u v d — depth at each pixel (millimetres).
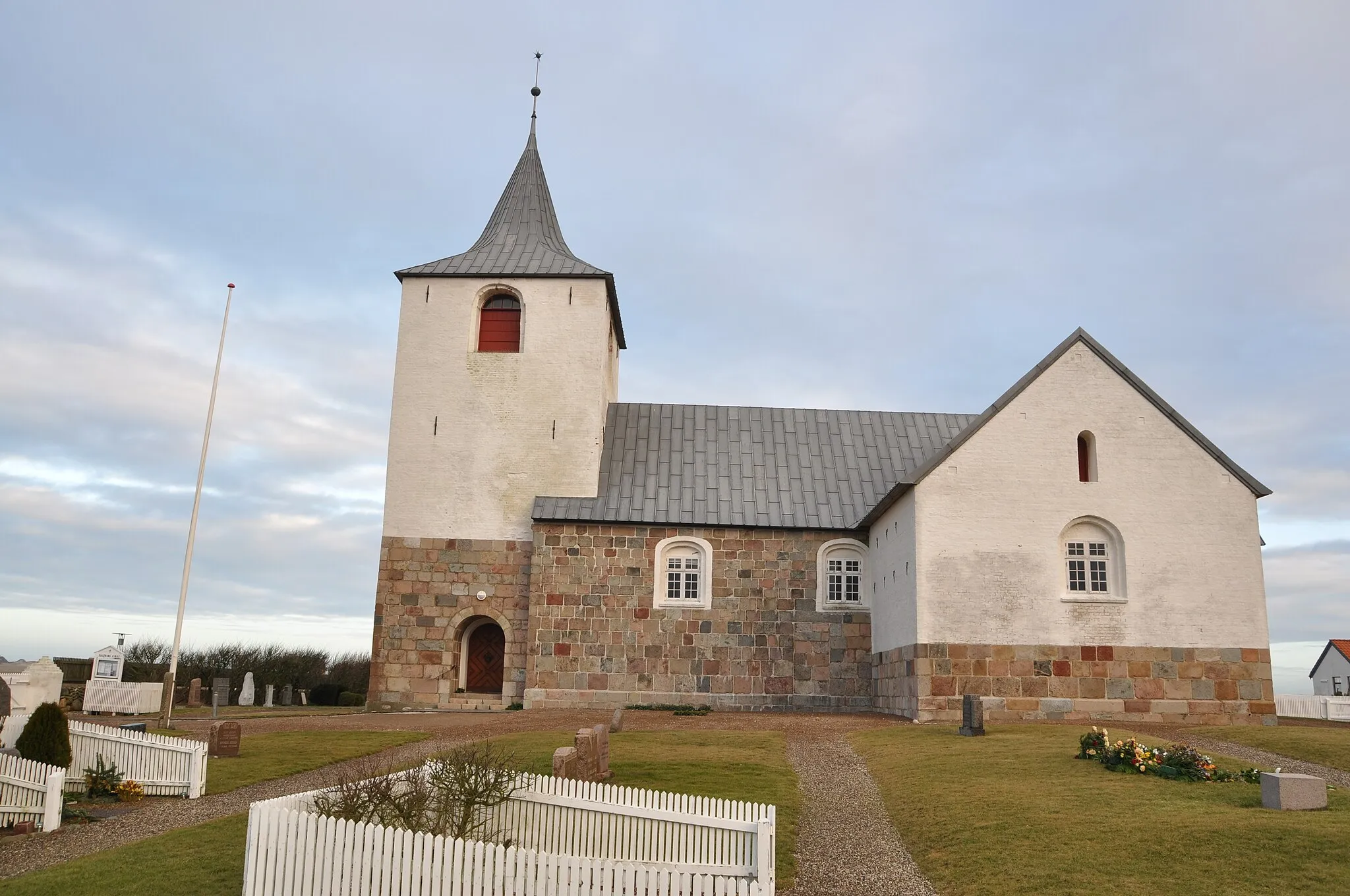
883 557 32656
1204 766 18125
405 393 36938
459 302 37656
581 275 37469
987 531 28688
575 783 14102
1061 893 11734
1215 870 12258
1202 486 29047
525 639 34938
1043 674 27984
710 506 35438
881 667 32406
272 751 22453
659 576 34531
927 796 17047
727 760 20656
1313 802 15055
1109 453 29219
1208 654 28141
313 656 57688
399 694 34656
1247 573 28578
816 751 22766
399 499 36062
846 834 15180
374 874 11023
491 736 24875
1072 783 17516
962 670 27969
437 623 35156
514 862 10688
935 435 39750
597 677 33656
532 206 40875
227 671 52906
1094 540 29031
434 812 12727
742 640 33938
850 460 38156
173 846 14133
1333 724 30625
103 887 12344
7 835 15453
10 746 18969
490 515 35875
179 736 25469
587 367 36969
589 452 36281
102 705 34125
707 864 12188
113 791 17797
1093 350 29781
